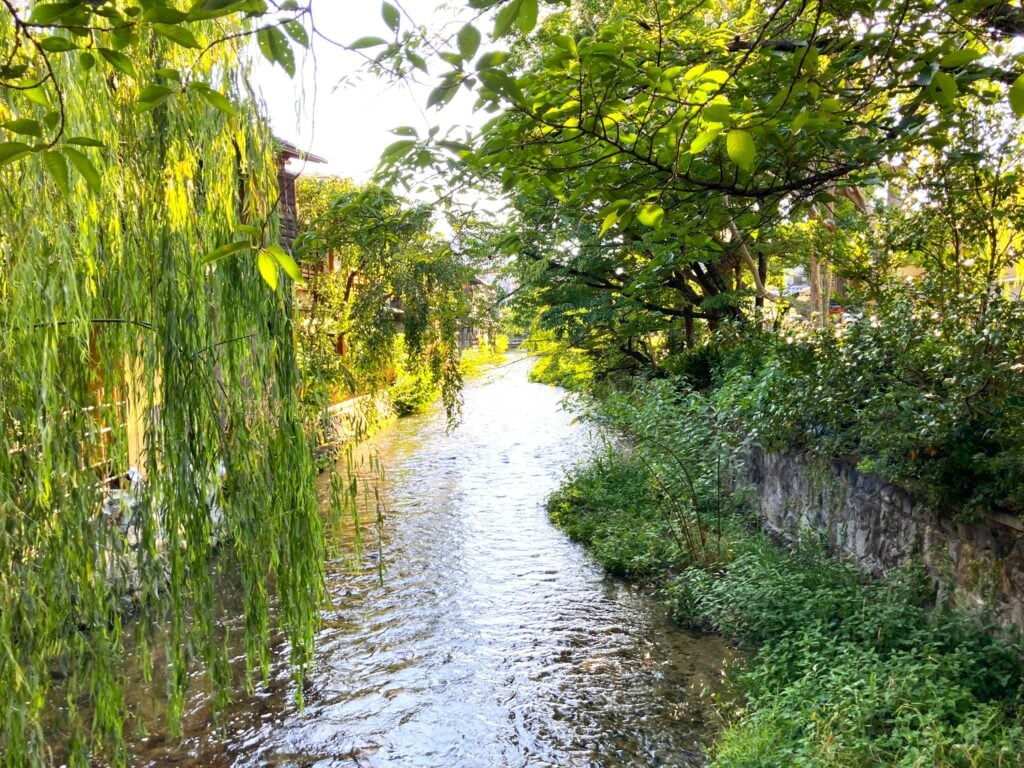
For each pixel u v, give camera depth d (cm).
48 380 227
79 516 238
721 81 232
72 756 243
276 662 600
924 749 339
